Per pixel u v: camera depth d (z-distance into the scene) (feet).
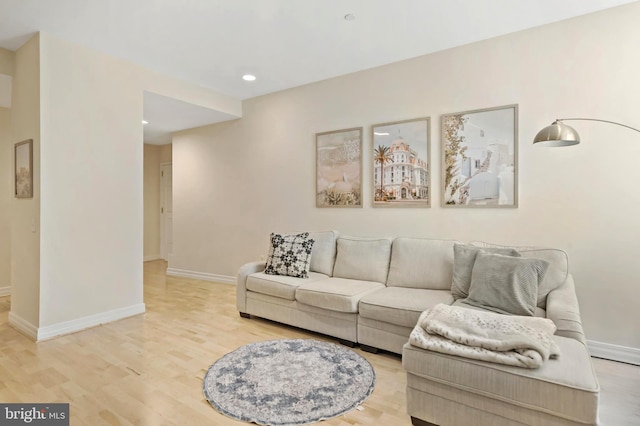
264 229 15.19
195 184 17.66
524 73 9.53
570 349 5.55
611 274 8.54
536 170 9.40
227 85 13.87
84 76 10.40
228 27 9.35
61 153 9.88
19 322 10.19
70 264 10.09
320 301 9.41
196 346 9.09
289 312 10.28
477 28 9.45
